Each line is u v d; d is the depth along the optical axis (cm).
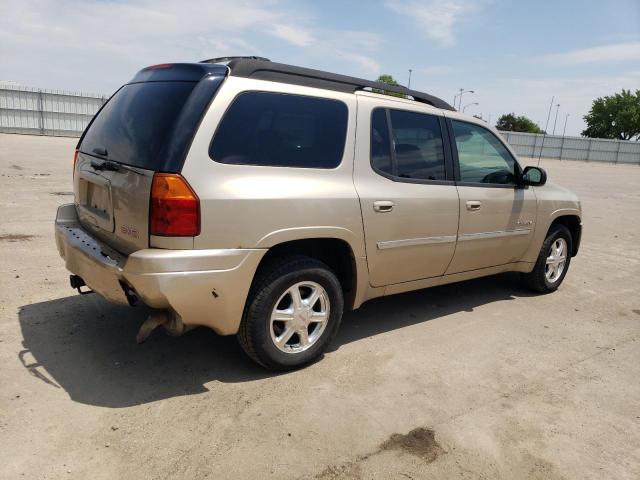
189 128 285
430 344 408
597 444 289
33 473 236
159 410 292
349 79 369
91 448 256
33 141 2583
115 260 298
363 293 381
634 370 386
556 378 365
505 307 512
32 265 527
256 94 311
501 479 255
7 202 861
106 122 355
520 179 493
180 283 280
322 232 333
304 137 334
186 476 241
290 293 334
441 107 445
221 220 289
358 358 374
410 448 273
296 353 344
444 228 419
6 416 276
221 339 388
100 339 373
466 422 301
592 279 640
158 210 278
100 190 334
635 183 2367
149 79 336
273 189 310
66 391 305
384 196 369
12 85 3161
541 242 530
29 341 363
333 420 293
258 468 250
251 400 308
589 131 7325
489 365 378
